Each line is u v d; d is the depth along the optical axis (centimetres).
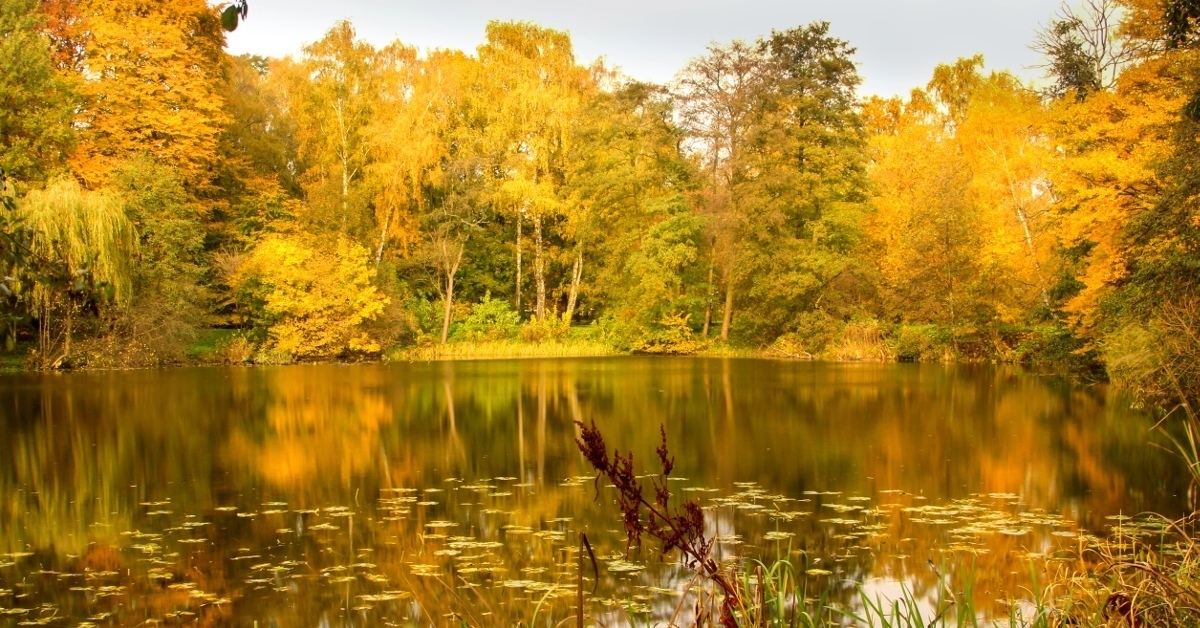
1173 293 1134
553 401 1633
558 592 561
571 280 3750
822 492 858
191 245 2488
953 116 3978
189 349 2566
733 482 908
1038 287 2580
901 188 3328
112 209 2123
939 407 1520
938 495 841
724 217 2944
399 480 930
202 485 907
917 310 2817
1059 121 1983
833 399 1656
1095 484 887
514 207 3391
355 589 573
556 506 807
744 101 3002
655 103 3183
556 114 3312
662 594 554
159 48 2644
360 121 3309
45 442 1176
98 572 615
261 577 601
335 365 2588
